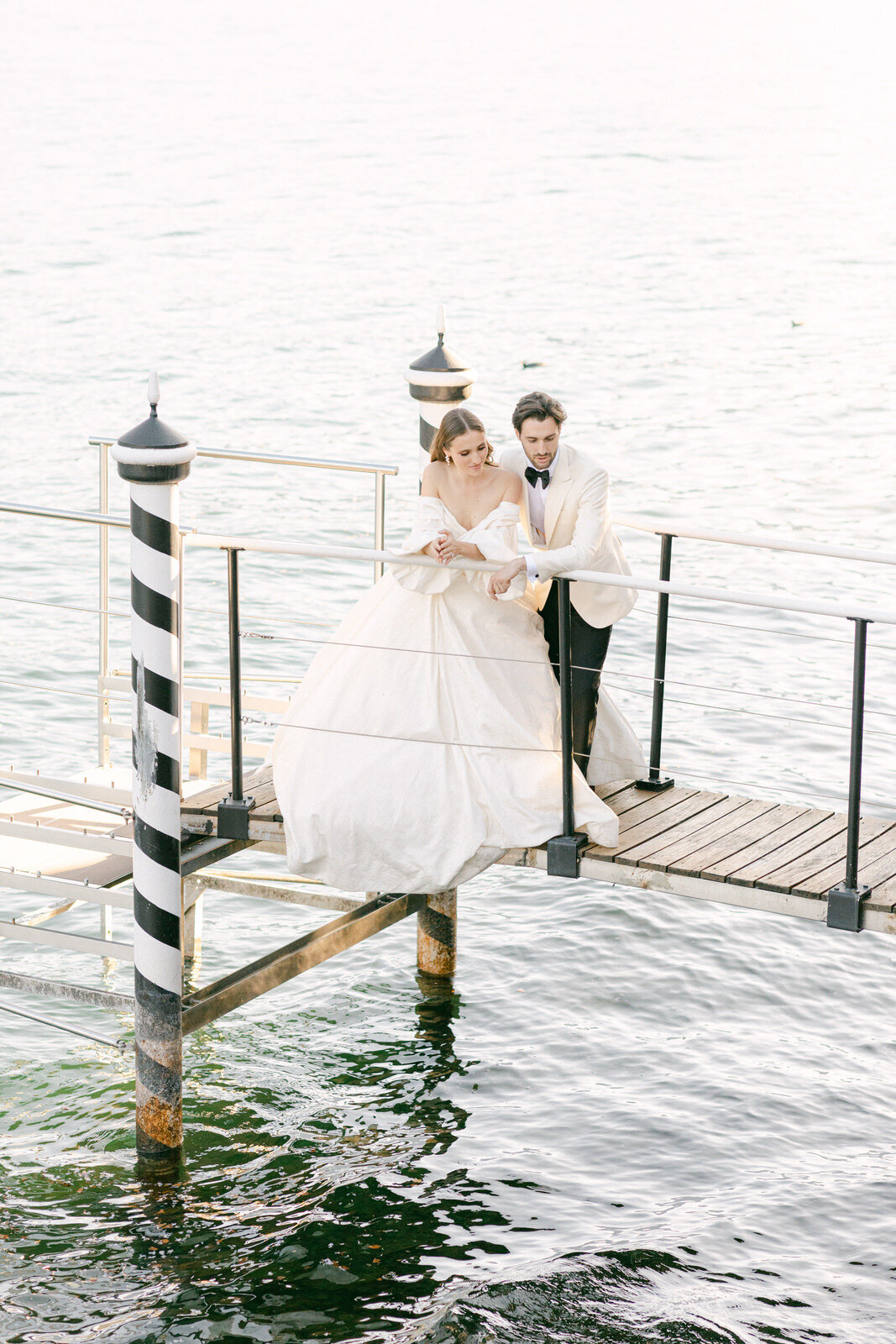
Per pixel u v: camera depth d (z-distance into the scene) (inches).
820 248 1251.2
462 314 995.9
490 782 227.9
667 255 1213.7
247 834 242.7
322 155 1675.7
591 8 4151.1
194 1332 203.2
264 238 1234.6
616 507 627.5
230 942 323.6
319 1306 209.5
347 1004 297.9
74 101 2094.0
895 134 1936.5
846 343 941.8
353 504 617.0
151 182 1471.5
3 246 1165.1
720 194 1494.8
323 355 873.5
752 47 3142.2
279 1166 245.0
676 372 864.3
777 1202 235.5
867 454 706.2
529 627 238.4
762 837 233.8
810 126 2000.5
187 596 514.3
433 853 228.1
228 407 759.1
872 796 381.7
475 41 3137.3
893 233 1315.2
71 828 265.4
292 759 237.6
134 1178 239.8
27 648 462.6
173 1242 223.6
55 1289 211.6
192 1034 286.7
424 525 222.1
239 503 614.2
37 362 839.1
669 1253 221.9
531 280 1109.7
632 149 1771.7
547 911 331.6
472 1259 221.0
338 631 241.6
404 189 1477.6
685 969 306.8
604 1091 267.0
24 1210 230.8
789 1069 273.0
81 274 1082.7
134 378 812.0
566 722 222.8
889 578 542.6
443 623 231.3
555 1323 203.0
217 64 2608.3
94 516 223.6
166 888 226.1
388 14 3784.5
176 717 221.8
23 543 553.0
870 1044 281.6
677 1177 242.5
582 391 820.6
